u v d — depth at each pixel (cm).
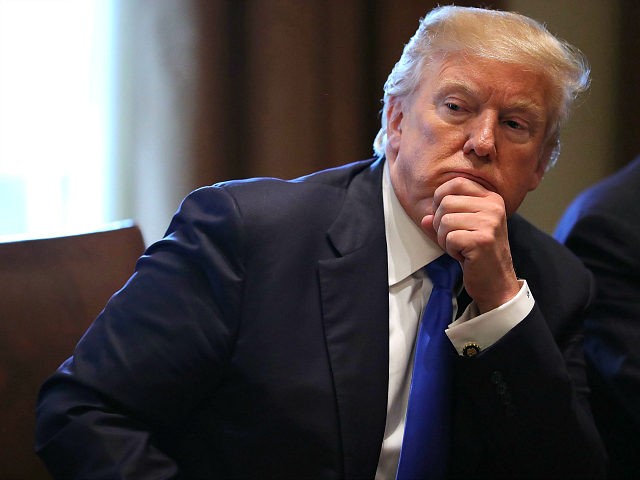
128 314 349
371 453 353
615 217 473
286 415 347
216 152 663
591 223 477
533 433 379
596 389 474
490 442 387
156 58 657
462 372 377
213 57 658
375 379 360
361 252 379
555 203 825
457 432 387
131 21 658
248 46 676
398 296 387
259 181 387
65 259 416
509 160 378
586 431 386
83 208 668
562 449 380
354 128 703
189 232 363
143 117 660
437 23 386
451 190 369
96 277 423
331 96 694
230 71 670
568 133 819
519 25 382
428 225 374
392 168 397
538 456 382
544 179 821
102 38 661
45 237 415
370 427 354
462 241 362
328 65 692
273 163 684
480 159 372
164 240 367
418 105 381
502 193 381
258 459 349
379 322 369
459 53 373
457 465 395
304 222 376
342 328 362
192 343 345
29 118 658
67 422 332
